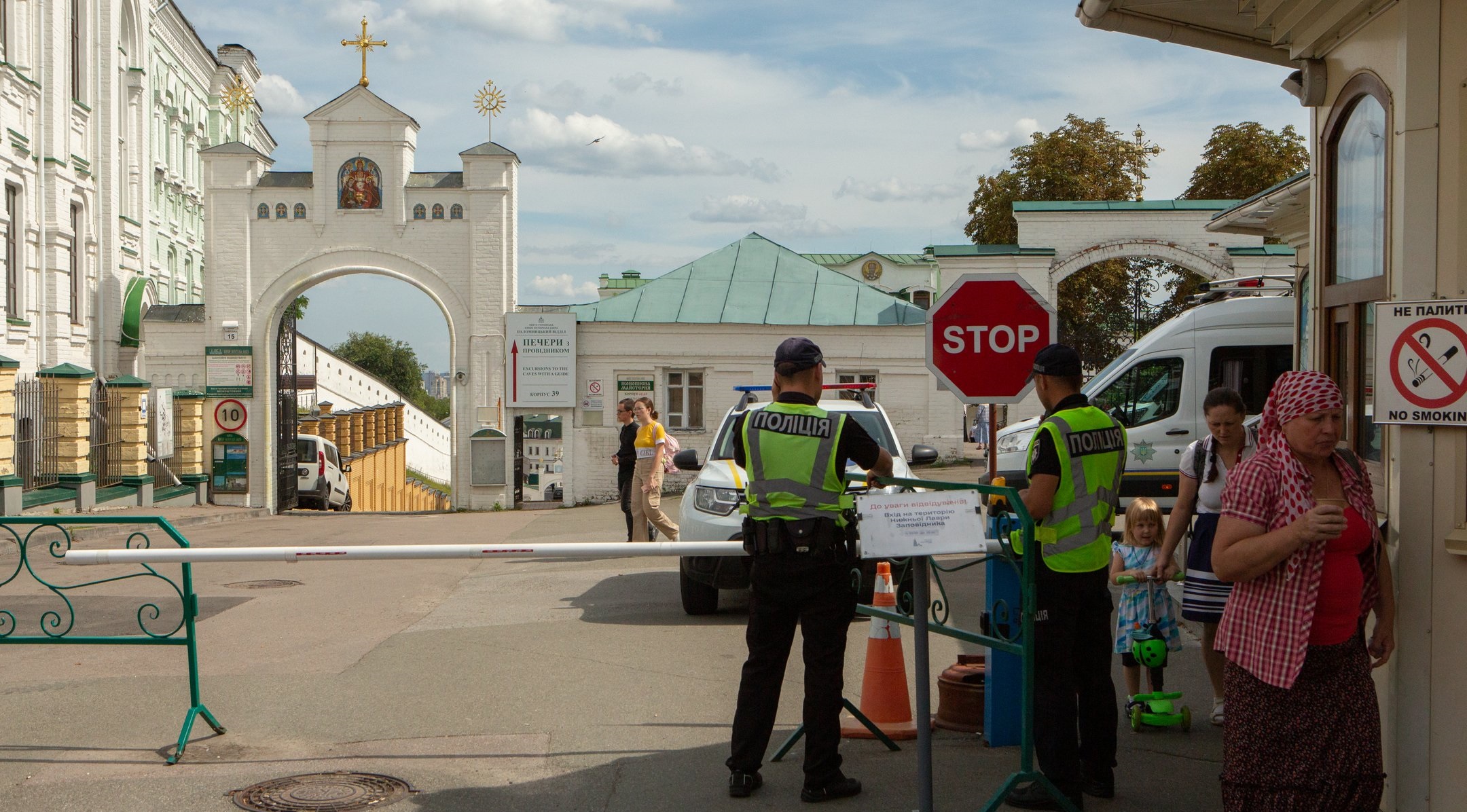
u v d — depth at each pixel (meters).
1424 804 4.57
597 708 7.27
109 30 29.95
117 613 10.95
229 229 28.59
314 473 32.09
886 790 5.62
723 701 7.43
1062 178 37.59
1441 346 4.48
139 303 30.41
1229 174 36.72
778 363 5.68
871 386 11.35
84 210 28.78
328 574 14.11
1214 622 6.55
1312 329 5.84
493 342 28.70
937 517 4.91
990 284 6.64
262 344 28.52
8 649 9.24
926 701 4.97
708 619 10.60
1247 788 4.27
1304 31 5.64
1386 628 4.43
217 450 28.19
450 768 6.04
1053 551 5.25
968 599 11.19
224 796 5.56
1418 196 4.62
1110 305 36.84
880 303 30.64
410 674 8.28
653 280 31.72
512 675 8.23
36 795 5.57
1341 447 4.98
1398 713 4.66
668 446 15.46
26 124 25.95
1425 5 4.60
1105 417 5.44
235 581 13.50
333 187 28.70
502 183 28.62
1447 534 4.49
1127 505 14.19
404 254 28.70
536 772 5.97
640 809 5.39
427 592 12.62
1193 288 35.75
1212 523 6.55
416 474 57.81
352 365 51.72
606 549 6.39
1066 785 5.22
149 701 7.48
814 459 5.45
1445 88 4.55
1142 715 6.61
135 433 24.84
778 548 5.42
